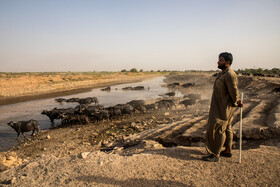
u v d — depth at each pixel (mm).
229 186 3184
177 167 3926
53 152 10609
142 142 8695
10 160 8531
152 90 44000
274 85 24484
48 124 17547
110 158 4602
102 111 17656
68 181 3729
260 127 7156
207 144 4082
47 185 3689
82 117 16609
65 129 15445
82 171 4059
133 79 91875
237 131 7363
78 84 57844
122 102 28594
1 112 22484
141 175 3701
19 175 4305
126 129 14180
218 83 3752
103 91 43562
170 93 33062
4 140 13219
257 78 34500
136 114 19641
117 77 92375
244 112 10805
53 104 28078
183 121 11953
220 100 3770
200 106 21703
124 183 3473
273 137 6836
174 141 8969
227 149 4195
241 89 32500
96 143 11555
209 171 3672
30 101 30859
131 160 4434
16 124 12742
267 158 4113
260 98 14609
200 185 3238
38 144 12086
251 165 3816
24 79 49125
